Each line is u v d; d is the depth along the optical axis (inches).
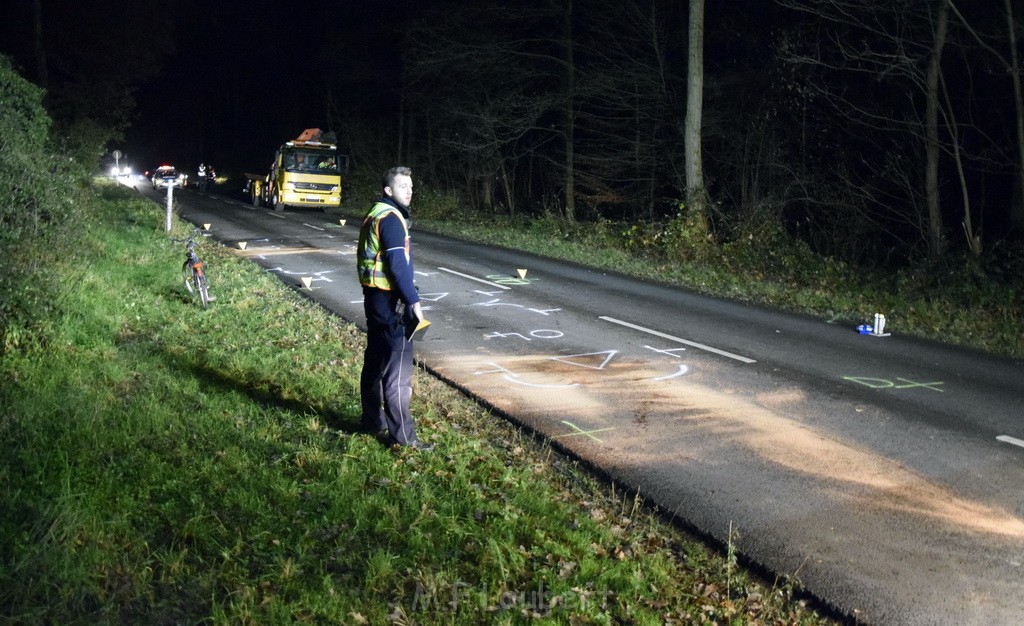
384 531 195.3
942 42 765.3
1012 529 219.6
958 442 287.6
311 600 164.9
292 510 201.9
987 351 444.8
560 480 249.6
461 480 230.2
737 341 448.8
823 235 989.8
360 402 298.7
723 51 1221.1
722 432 293.0
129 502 195.8
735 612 179.6
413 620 162.4
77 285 424.5
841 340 460.1
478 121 1321.4
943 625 174.7
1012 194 849.5
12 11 1515.7
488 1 1246.9
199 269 468.8
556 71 1296.8
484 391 336.8
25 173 460.1
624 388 346.9
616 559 197.5
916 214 878.4
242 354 356.2
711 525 219.9
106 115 1546.5
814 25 974.4
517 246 945.5
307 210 1450.5
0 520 175.9
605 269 762.2
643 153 1229.7
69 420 241.8
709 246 832.3
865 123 883.4
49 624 149.9
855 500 236.8
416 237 1014.4
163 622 155.6
